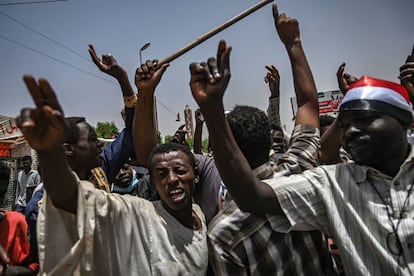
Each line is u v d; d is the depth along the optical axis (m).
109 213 1.89
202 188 2.99
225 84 1.63
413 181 1.79
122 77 3.08
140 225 2.07
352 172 1.91
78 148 2.84
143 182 4.39
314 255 2.03
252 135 2.05
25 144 14.84
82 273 1.72
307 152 2.18
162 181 2.25
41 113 1.38
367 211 1.80
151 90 2.52
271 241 1.95
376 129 1.77
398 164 1.84
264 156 2.13
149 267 2.04
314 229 1.97
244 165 1.72
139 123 2.60
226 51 1.62
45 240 1.67
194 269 2.14
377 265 1.77
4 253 1.76
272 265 1.94
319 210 1.94
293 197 1.90
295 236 2.00
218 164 1.72
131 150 3.28
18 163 13.35
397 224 1.74
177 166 2.25
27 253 3.07
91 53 3.04
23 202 10.44
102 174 3.16
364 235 1.78
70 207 1.68
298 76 2.41
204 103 1.64
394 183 1.79
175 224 2.19
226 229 2.02
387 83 1.84
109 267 1.86
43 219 1.69
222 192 2.84
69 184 1.61
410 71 2.22
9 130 14.24
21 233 3.09
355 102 1.80
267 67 3.58
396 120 1.80
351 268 1.82
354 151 1.82
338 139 2.41
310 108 2.34
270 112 3.58
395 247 1.72
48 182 1.56
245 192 1.75
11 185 13.11
